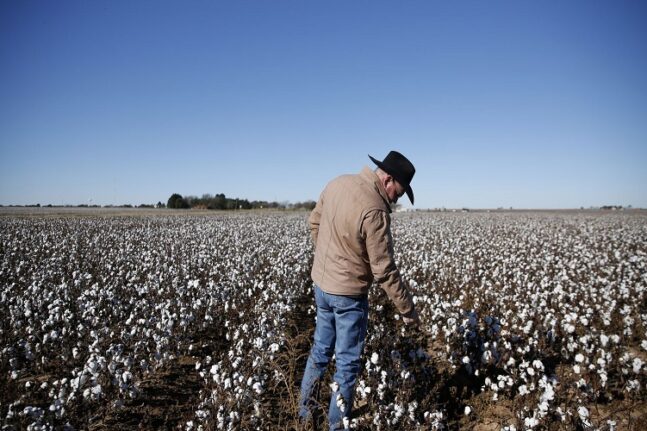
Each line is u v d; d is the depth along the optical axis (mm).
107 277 8719
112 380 4008
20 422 3369
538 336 5496
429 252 13914
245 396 3684
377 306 6301
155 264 10492
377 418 3463
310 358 3611
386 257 3123
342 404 3270
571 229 27969
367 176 3270
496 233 24016
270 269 9953
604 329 6324
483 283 8398
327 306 3492
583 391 4062
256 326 5441
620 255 14078
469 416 3916
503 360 4688
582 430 3521
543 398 3709
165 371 4789
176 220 35594
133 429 3670
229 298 7113
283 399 4027
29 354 4500
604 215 56938
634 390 4273
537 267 11727
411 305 3307
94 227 25531
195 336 5879
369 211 3080
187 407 4047
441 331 5797
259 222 32844
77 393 3766
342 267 3285
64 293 7000
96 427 3648
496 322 4781
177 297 7078
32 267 9883
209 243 15859
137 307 6301
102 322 5559
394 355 4418
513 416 3883
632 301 7727
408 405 3666
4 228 23141
